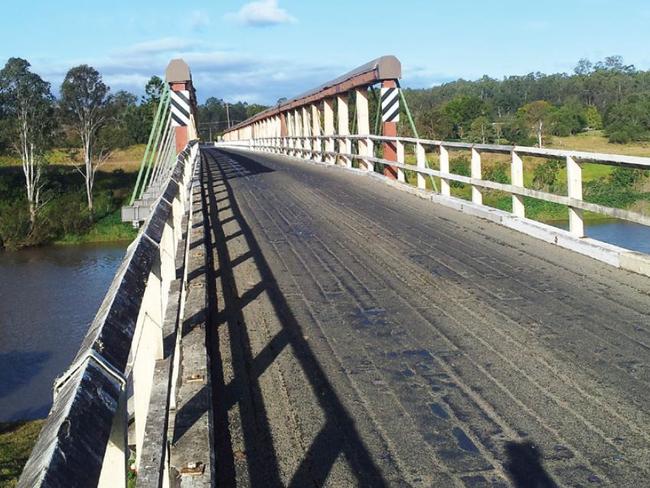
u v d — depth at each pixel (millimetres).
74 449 1437
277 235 11742
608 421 4391
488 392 4895
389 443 4219
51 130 65500
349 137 23016
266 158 36375
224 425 4520
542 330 6184
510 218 11375
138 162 75375
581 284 7688
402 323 6570
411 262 9203
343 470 3918
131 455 4828
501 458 3980
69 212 52344
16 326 29578
